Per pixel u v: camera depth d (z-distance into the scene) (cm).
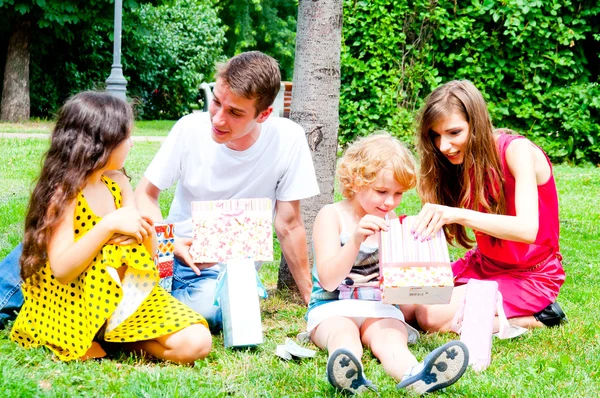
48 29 1518
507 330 333
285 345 312
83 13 1443
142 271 293
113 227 282
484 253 365
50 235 286
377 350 292
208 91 1002
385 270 293
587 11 966
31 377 257
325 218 325
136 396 245
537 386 272
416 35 962
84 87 1678
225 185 353
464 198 345
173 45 1864
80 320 286
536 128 995
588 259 532
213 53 2002
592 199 773
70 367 274
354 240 297
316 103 413
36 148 965
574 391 268
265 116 331
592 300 418
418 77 960
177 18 1945
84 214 293
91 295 284
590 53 1012
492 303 309
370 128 949
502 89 998
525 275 356
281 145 352
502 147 347
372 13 932
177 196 368
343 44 946
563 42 959
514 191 347
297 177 357
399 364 275
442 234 302
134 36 1688
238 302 311
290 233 363
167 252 331
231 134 322
